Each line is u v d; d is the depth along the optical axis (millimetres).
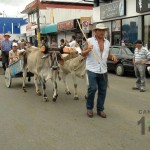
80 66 10953
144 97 11805
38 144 6863
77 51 11039
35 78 12320
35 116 9141
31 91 13094
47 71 10945
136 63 13320
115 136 7254
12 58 14383
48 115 9227
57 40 38719
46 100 11102
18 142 7012
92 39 8641
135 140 6965
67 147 6641
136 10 22281
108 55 9000
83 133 7523
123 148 6500
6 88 13938
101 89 8875
